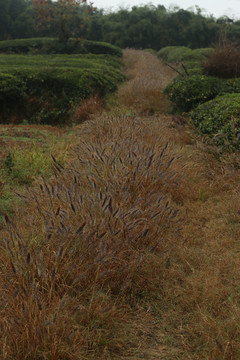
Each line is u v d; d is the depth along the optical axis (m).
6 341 2.32
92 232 2.99
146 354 2.47
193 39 51.88
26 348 2.30
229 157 5.39
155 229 3.67
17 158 6.11
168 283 3.16
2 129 8.62
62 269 2.81
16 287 2.66
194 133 7.49
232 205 4.64
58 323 2.39
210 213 4.59
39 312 2.40
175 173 4.83
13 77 11.33
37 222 3.56
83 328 2.56
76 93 11.28
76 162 5.17
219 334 2.52
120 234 3.28
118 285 3.05
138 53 30.08
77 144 6.71
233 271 3.31
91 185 3.73
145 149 5.19
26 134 8.24
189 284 3.15
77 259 2.90
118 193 4.00
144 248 3.50
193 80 10.06
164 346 2.55
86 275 2.81
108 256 2.87
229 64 10.42
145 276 3.21
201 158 5.90
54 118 10.95
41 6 23.31
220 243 3.87
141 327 2.73
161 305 2.98
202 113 7.60
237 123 6.07
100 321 2.61
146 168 4.49
